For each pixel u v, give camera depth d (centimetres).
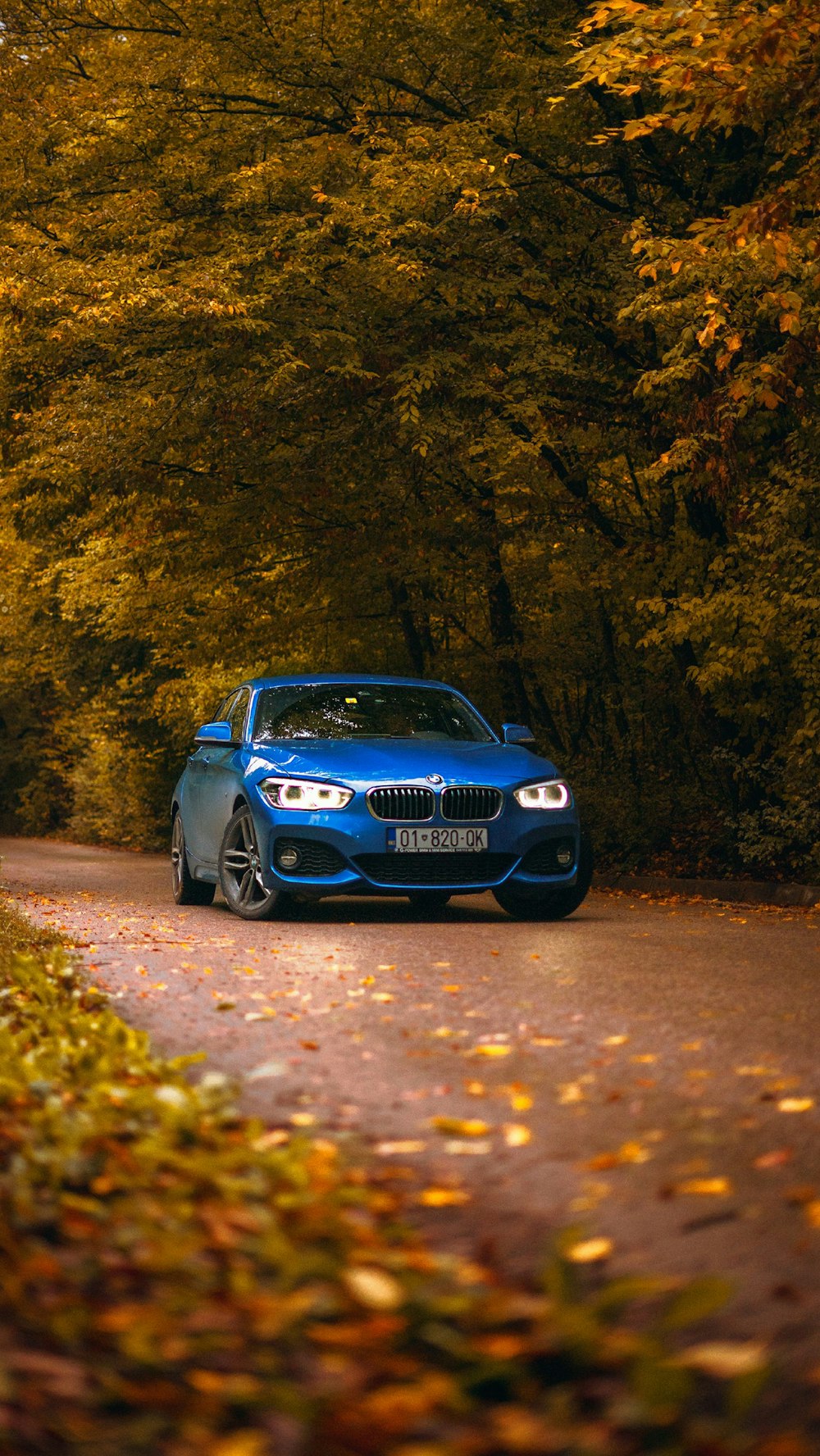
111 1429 243
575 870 1083
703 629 1388
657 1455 237
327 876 1047
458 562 1748
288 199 1574
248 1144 399
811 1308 300
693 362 1284
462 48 1584
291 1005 680
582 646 1777
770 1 994
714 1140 425
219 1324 278
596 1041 577
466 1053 557
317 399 1569
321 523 1867
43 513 1956
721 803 1608
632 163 1602
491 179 1467
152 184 1655
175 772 3130
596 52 1028
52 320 1564
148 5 1683
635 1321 294
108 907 1261
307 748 1105
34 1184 369
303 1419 242
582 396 1591
